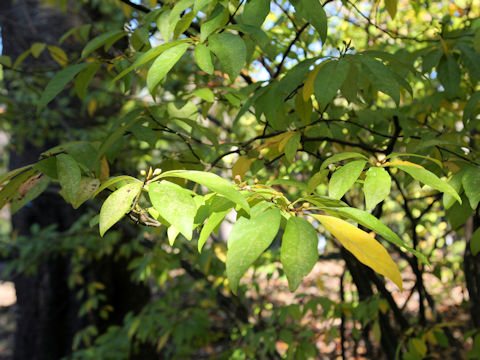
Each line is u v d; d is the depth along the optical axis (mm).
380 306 952
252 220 345
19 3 2012
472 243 518
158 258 1367
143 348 1892
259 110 608
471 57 649
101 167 616
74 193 436
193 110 665
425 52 723
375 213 824
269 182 439
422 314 963
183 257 1382
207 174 371
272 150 700
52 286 2242
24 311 2283
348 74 538
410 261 943
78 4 1801
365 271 932
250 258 324
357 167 433
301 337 1087
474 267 910
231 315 1467
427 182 409
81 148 557
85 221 1780
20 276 2297
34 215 2160
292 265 326
